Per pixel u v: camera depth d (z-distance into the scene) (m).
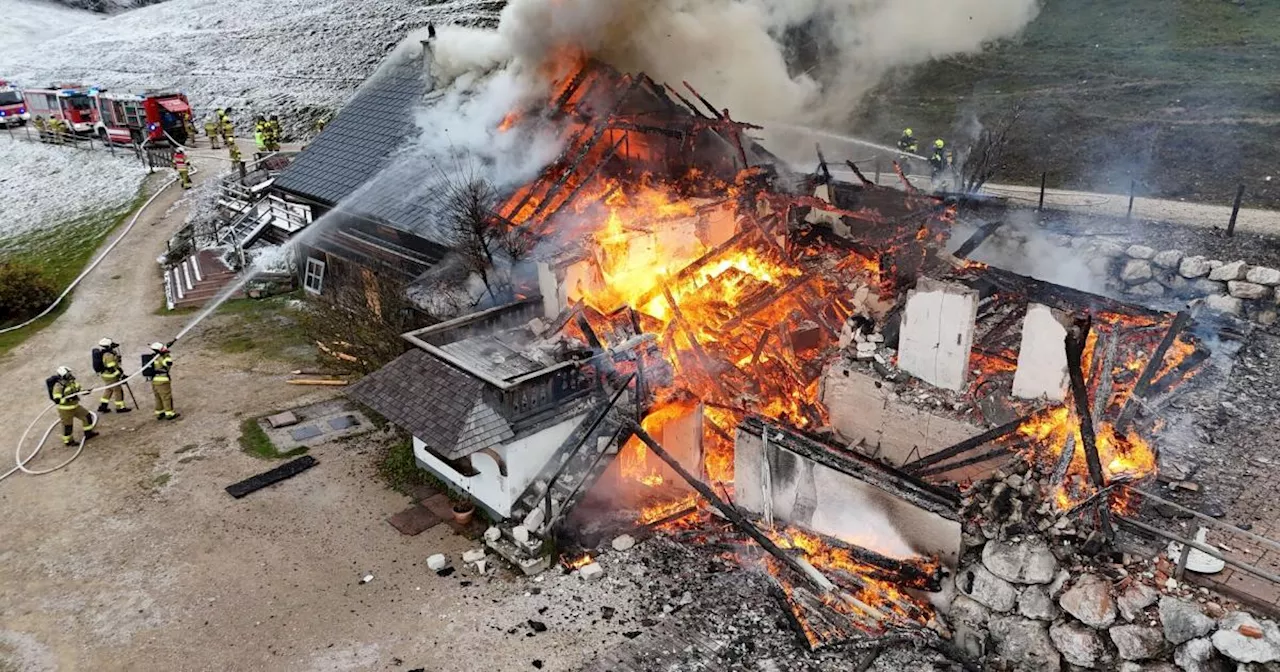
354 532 14.03
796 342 15.47
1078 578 9.59
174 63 60.50
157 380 17.61
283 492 15.23
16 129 47.97
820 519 12.22
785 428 12.83
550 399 13.43
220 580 12.91
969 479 11.38
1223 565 9.41
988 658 10.22
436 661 11.14
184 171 36.25
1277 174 22.47
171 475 15.89
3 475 16.05
